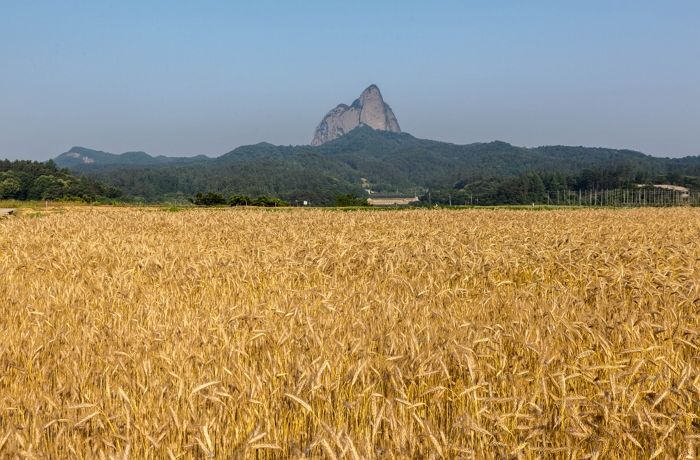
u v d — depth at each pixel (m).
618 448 4.70
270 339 6.75
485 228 22.72
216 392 5.06
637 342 6.58
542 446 4.69
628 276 10.11
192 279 11.09
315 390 5.20
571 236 17.31
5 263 13.37
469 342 6.17
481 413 4.92
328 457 4.04
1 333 7.67
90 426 4.94
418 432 4.77
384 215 35.97
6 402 5.33
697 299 8.33
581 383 5.73
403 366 5.59
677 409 5.04
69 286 10.45
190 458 4.57
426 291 9.30
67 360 6.29
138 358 6.14
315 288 9.65
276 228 24.06
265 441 4.76
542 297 9.09
